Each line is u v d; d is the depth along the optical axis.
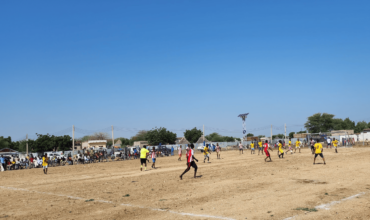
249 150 62.34
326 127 117.12
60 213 9.73
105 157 44.72
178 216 8.72
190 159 17.14
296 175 16.44
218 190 12.70
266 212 8.66
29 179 21.69
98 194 13.09
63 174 24.67
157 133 91.44
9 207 11.05
